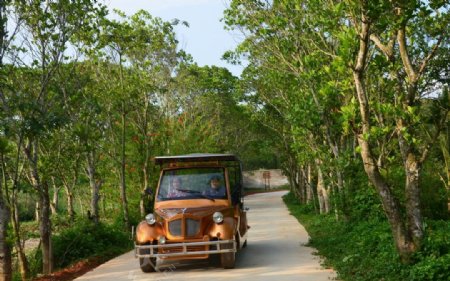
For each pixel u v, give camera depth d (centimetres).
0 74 1211
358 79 945
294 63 1755
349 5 880
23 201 3684
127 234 1988
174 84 2883
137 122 2530
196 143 2920
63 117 1277
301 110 1759
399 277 910
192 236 1172
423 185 1839
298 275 1063
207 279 1076
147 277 1146
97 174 2456
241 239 1338
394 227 988
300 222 2359
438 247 965
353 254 1135
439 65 1243
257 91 3011
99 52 2003
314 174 3011
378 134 932
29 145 1340
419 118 964
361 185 1789
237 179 1381
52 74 1338
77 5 1334
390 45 1044
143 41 2144
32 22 1314
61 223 2402
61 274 1287
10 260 1125
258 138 4541
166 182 1317
